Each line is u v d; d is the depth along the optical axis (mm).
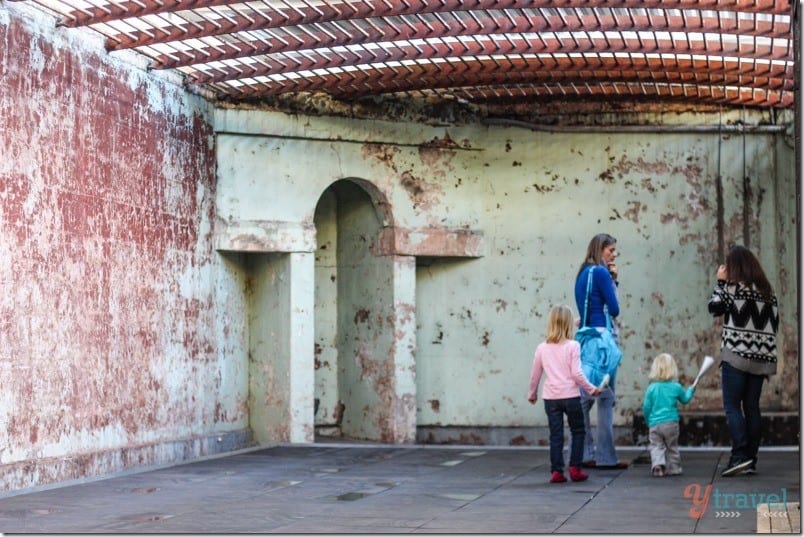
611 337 11336
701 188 17000
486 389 17172
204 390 14773
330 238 17656
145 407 13156
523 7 11461
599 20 12320
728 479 10297
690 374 16953
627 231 17109
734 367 10359
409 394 16641
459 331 17250
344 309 17469
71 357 11516
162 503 9109
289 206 15742
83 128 11812
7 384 10383
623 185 17125
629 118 17062
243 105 15359
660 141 17094
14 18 10562
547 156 17203
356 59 13477
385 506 8789
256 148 15547
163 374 13641
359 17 11633
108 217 12344
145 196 13219
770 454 13031
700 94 16172
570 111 17031
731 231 16922
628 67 14312
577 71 14836
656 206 17078
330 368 17516
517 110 17000
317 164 15984
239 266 15953
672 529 7469
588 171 17188
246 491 9930
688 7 11414
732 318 10352
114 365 12438
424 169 16828
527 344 17172
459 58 13953
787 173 16719
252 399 16094
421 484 10352
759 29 12227
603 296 11383
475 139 17078
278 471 11711
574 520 7910
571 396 10289
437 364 17266
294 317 15742
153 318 13406
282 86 14773
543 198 17188
